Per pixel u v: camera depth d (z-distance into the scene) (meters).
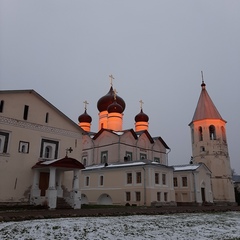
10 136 24.78
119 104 55.50
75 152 29.38
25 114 26.31
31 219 15.45
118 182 36.06
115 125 52.28
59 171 27.41
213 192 43.84
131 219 16.20
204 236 11.39
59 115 29.00
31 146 26.03
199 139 47.97
